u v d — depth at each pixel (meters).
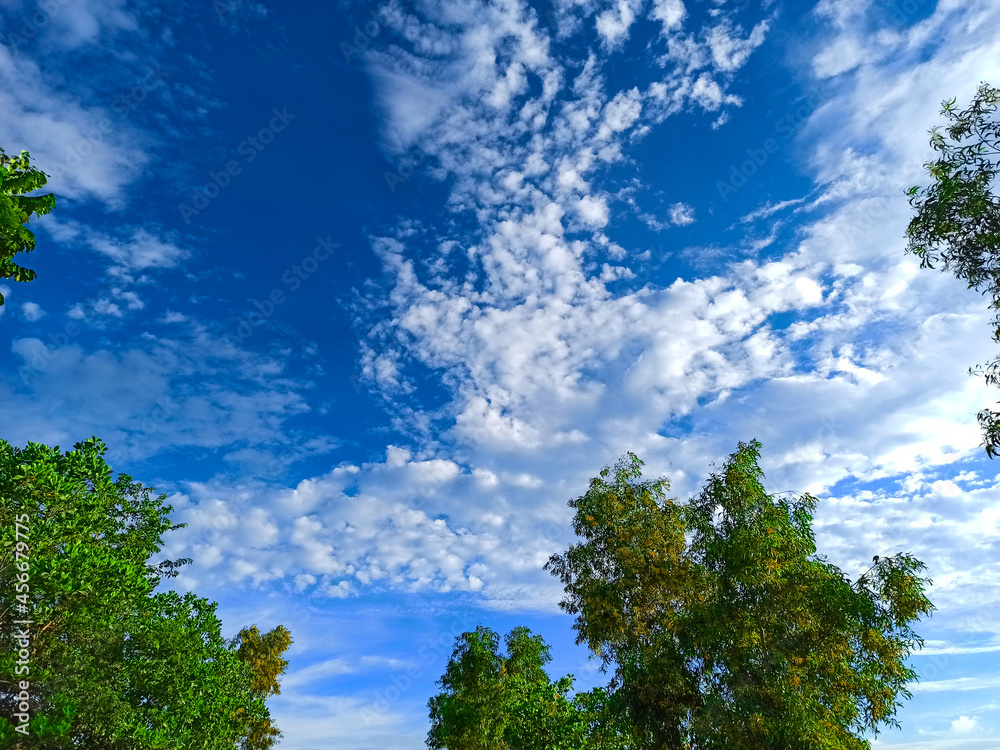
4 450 16.11
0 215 11.05
